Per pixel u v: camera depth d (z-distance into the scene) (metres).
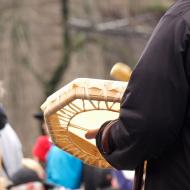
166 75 4.54
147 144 4.54
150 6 46.72
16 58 43.75
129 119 4.56
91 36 45.34
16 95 43.69
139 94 4.56
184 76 4.54
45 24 44.34
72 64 44.78
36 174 11.79
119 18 46.22
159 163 4.68
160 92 4.53
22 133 43.59
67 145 5.53
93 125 5.28
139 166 4.85
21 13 43.88
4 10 43.66
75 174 11.66
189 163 4.57
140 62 4.63
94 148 5.53
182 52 4.55
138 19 46.31
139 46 46.25
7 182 10.59
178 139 4.61
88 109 5.11
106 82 4.95
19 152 10.27
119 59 46.22
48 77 44.38
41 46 44.28
